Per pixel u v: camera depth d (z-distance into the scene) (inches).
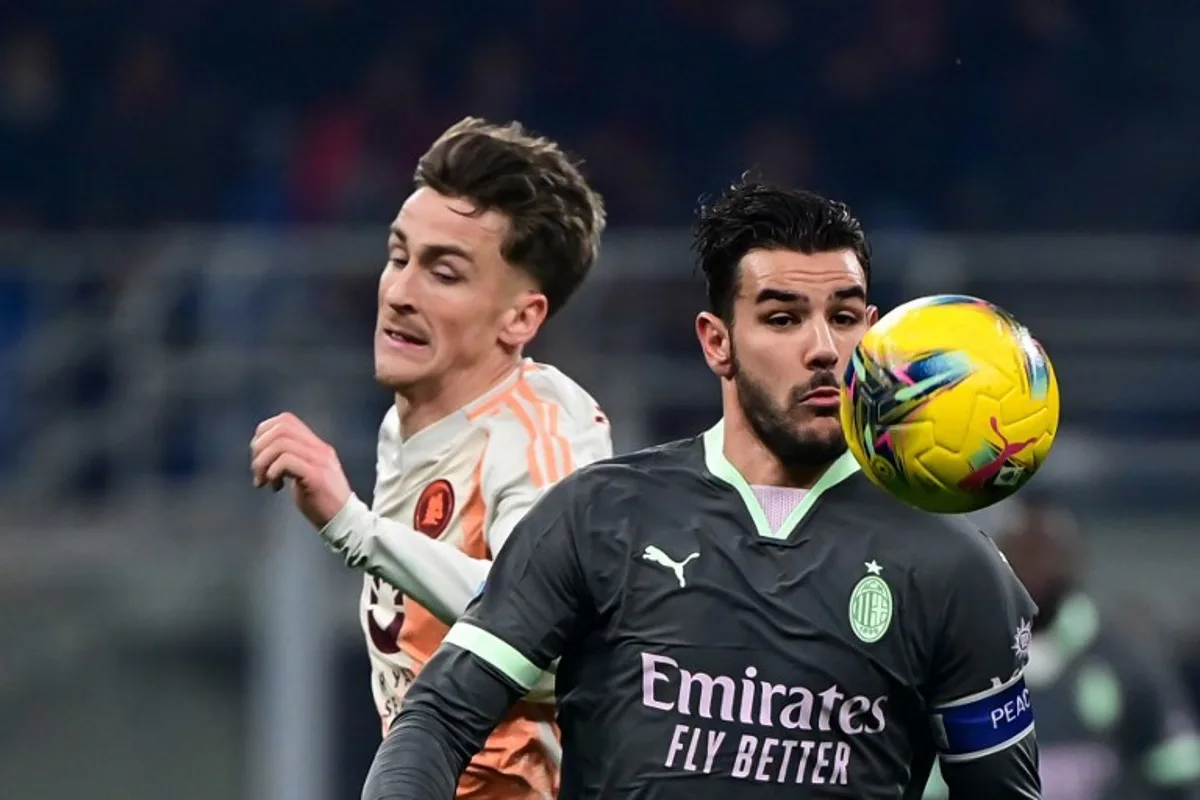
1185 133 1871.3
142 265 1379.2
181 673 1317.7
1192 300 1371.8
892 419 430.3
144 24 1904.5
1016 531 984.3
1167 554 1323.8
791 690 450.3
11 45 1876.2
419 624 546.9
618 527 466.6
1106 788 973.2
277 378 1342.3
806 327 453.4
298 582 1253.7
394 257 554.3
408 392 555.5
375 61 1909.4
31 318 1397.6
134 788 1315.2
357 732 1259.8
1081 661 981.8
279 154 1804.9
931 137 1882.4
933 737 466.0
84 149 1823.3
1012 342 431.2
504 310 550.6
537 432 542.9
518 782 539.5
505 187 544.4
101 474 1378.0
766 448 466.3
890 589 454.6
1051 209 1841.8
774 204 459.5
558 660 480.4
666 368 1301.7
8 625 1337.4
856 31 1920.5
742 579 456.8
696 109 1907.0
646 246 1318.9
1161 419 1369.3
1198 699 1321.4
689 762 451.8
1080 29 1918.1
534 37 1931.6
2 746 1323.8
